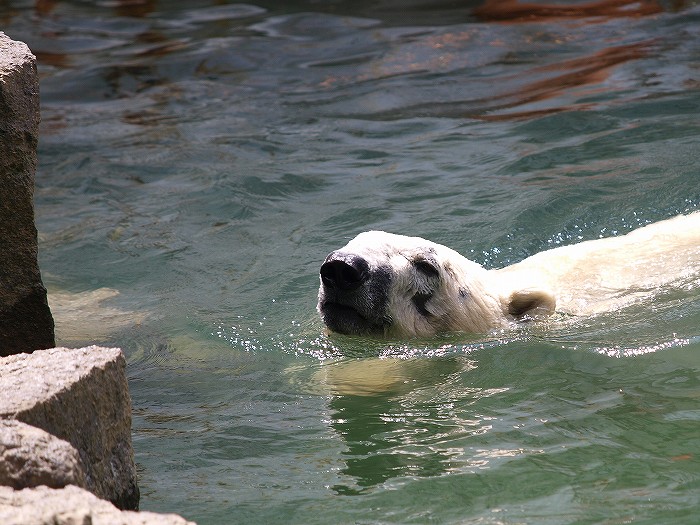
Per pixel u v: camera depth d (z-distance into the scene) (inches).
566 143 1030.4
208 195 984.3
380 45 1507.1
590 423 485.1
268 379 599.2
